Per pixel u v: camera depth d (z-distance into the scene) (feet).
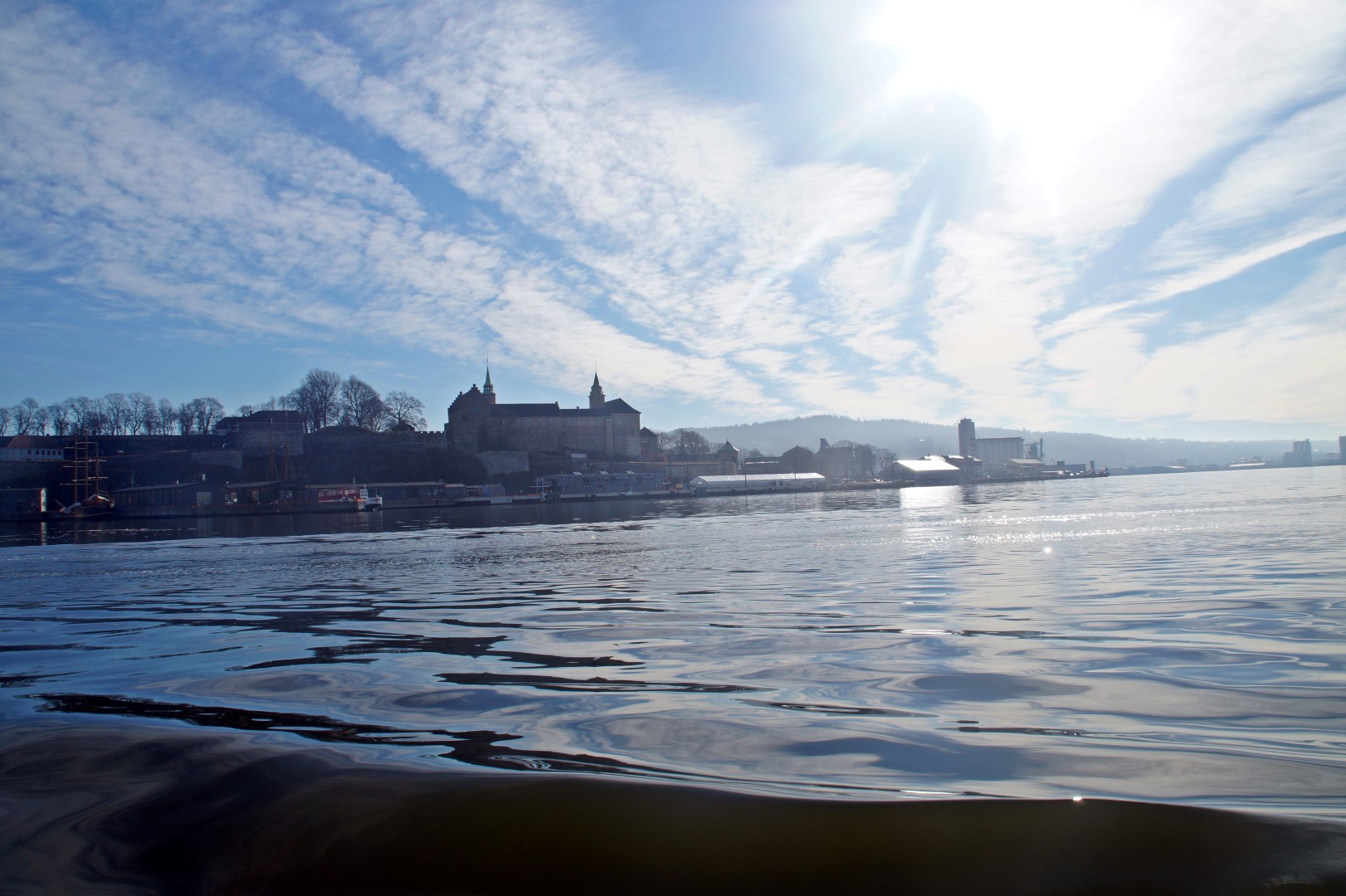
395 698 32.09
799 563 94.79
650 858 17.06
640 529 200.85
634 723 27.25
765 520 234.79
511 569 100.94
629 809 19.57
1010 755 22.54
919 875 15.87
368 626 53.78
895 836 17.54
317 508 465.47
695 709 28.84
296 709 30.76
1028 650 37.42
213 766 23.94
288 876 17.24
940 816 18.54
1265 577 62.59
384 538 201.36
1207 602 50.62
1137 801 18.92
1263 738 23.39
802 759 22.88
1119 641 38.83
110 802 21.48
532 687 33.30
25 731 28.25
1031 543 112.57
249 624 57.06
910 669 34.42
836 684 32.09
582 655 40.37
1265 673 31.42
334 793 21.35
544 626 51.24
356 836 18.81
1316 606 47.52
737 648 40.91
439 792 21.16
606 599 65.51
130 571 118.73
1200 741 23.32
